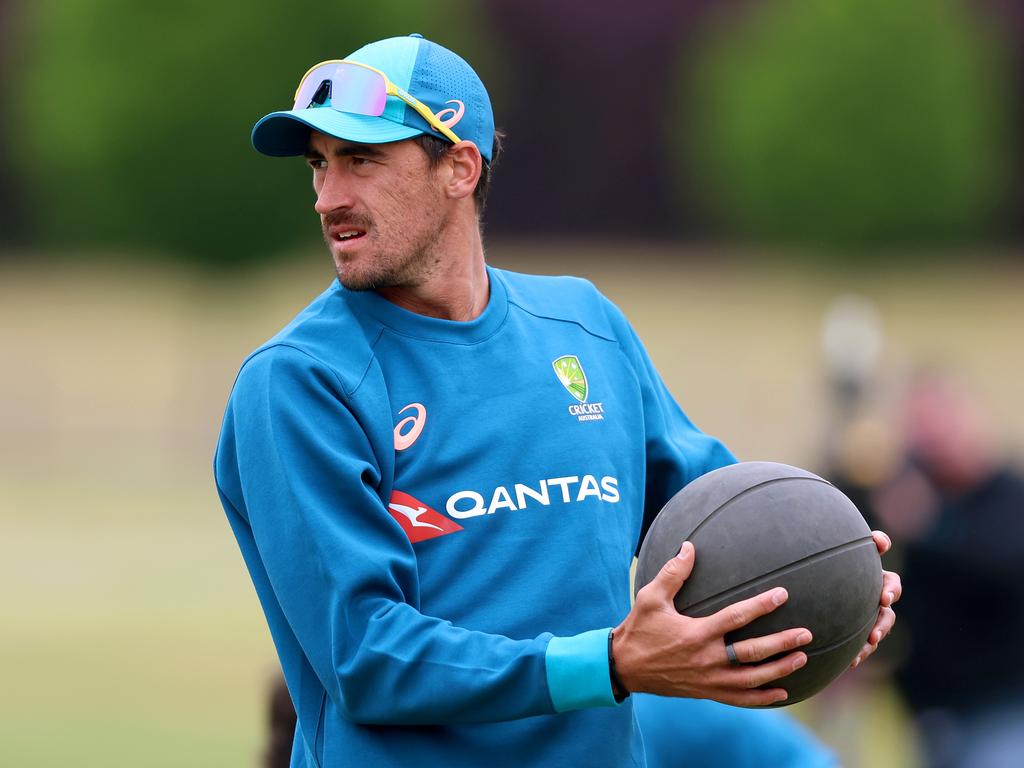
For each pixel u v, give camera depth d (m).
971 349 140.75
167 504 85.50
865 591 12.55
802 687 12.53
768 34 180.88
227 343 148.25
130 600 57.34
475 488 13.04
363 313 13.45
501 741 12.89
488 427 13.24
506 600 12.88
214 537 73.12
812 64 167.12
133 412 127.81
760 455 92.44
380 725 12.78
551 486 13.27
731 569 12.20
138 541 71.75
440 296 13.62
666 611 11.98
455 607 12.80
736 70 190.00
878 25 166.00
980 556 24.52
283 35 139.75
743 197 175.88
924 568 24.91
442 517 12.93
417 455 13.05
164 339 159.38
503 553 12.96
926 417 25.39
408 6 145.38
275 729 16.28
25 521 78.75
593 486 13.46
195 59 138.62
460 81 13.60
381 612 12.30
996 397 115.44
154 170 139.38
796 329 157.62
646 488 14.87
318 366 12.88
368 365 13.13
